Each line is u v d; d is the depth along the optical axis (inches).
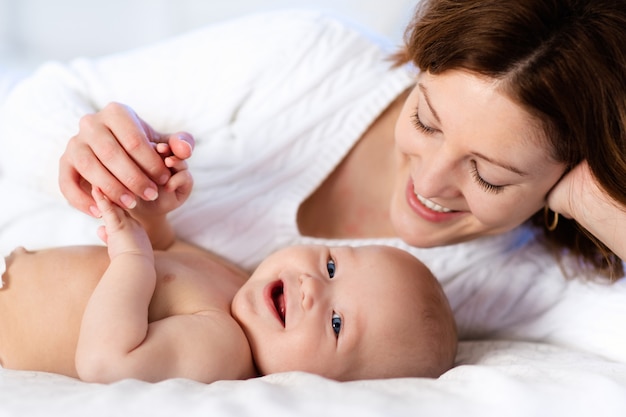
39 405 32.2
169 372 40.8
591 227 46.3
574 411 33.4
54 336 43.9
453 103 40.5
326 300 47.3
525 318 55.0
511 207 45.0
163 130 56.8
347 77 55.7
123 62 60.6
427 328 48.3
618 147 40.7
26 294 44.9
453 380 37.3
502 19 38.4
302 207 55.2
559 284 54.6
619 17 38.8
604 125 40.1
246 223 54.1
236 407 31.8
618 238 45.7
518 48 38.2
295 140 54.3
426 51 41.8
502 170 41.8
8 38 111.8
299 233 53.9
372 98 55.1
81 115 55.8
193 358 41.8
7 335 44.3
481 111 39.8
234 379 43.8
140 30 115.4
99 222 55.1
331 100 54.7
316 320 46.3
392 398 33.4
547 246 56.5
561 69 38.3
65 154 45.3
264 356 46.0
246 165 53.9
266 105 55.1
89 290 44.9
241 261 54.5
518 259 56.2
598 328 51.7
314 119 54.4
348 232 55.9
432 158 43.8
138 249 43.8
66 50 114.7
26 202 55.8
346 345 46.5
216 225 54.1
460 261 55.7
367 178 55.7
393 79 55.3
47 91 58.5
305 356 45.9
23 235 54.1
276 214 53.9
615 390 34.8
